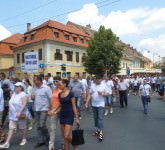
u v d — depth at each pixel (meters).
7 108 9.38
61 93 6.03
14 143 7.39
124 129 9.26
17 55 45.19
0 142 7.43
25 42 42.47
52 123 6.66
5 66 50.19
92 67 40.19
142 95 13.22
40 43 38.84
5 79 9.73
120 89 15.80
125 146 7.05
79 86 11.10
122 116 12.28
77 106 11.13
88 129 9.29
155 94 27.31
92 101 8.15
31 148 6.88
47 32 38.94
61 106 6.00
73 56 43.31
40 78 7.03
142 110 14.53
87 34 50.72
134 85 26.48
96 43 40.19
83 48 45.59
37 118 7.19
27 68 13.06
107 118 11.69
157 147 6.96
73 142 5.97
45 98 7.02
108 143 7.36
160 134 8.47
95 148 6.85
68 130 5.91
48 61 38.22
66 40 41.75
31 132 8.75
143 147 6.96
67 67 41.81
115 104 17.50
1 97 7.53
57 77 7.18
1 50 50.03
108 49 39.72
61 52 40.69
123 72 54.81
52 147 6.62
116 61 39.88
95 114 8.23
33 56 12.81
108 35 40.66
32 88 9.43
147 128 9.44
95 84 8.24
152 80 30.72
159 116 12.28
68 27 46.28
